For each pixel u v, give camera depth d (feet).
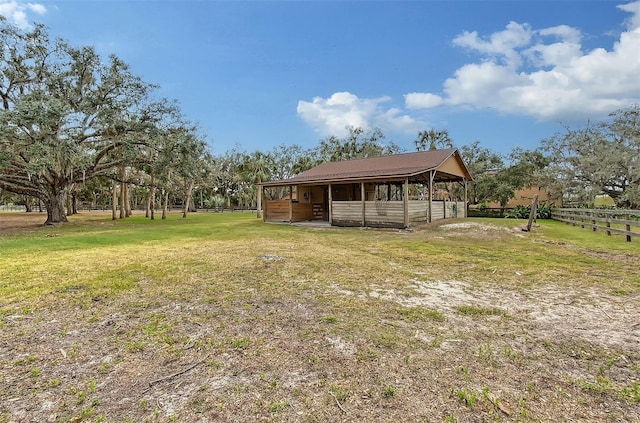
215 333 9.60
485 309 11.41
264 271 17.08
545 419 5.82
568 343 8.86
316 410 6.12
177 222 61.00
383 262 19.53
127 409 6.21
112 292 13.58
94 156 56.18
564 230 37.19
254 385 6.98
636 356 8.15
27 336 9.50
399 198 74.95
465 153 83.76
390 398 6.47
